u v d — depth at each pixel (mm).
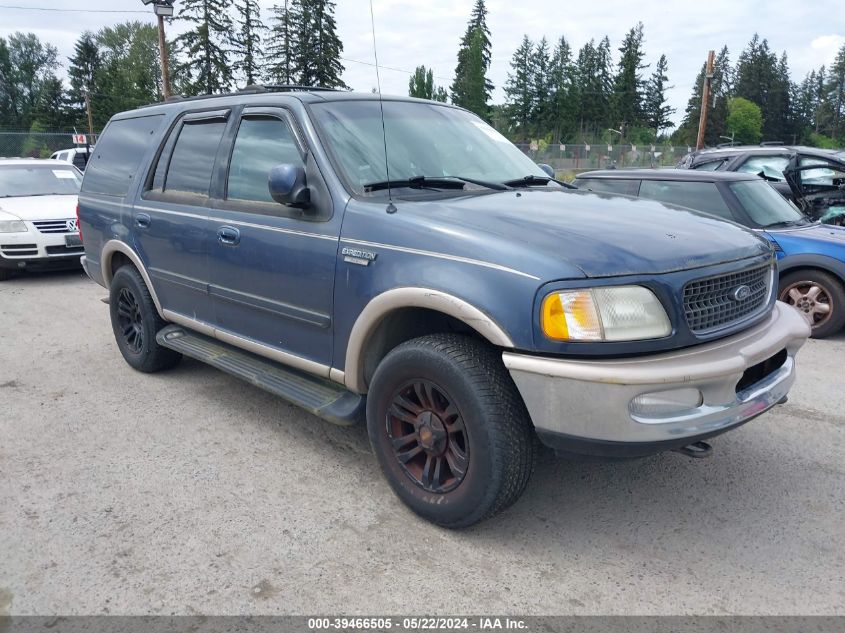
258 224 3734
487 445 2766
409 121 3984
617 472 3672
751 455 3879
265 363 4047
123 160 5238
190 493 3443
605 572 2812
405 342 3098
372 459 3836
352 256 3191
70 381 5148
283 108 3785
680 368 2584
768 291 3299
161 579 2760
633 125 94062
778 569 2838
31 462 3785
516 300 2635
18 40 92000
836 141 120750
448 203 3250
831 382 5152
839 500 3385
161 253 4598
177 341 4691
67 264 9680
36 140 35969
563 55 90875
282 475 3639
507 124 87812
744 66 116062
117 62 80250
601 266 2627
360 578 2766
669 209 3555
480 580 2756
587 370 2533
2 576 2783
